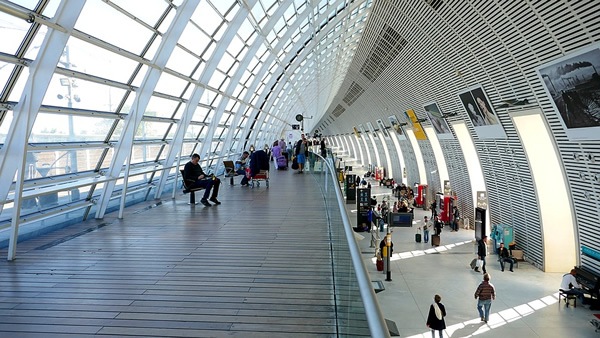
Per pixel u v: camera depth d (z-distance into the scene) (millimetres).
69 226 9664
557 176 16375
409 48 21047
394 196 39062
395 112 33531
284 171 24828
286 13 20359
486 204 23125
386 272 17922
